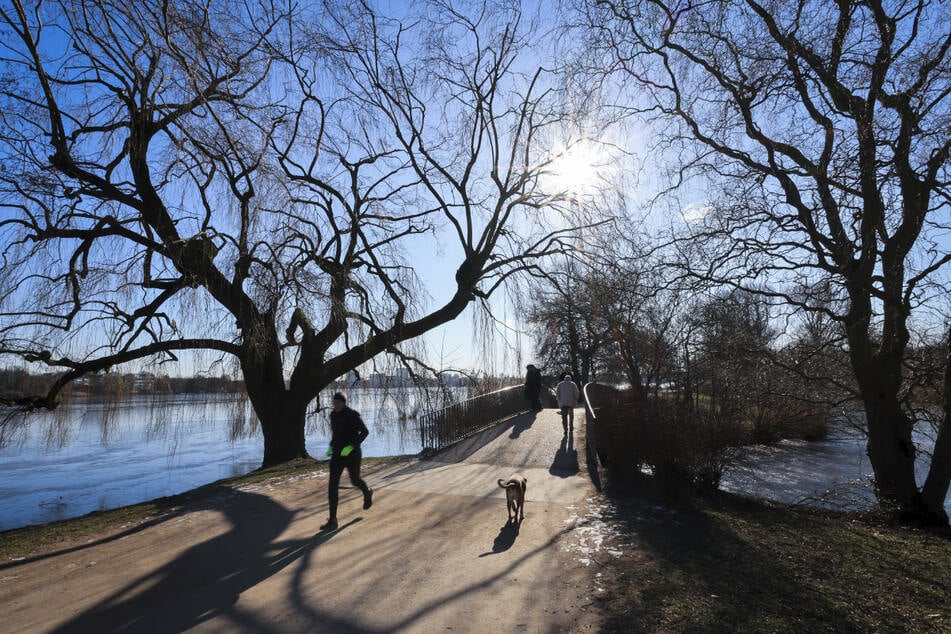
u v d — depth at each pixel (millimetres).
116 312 13930
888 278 10016
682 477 9148
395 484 10453
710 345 11312
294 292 13250
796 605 5062
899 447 10844
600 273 14258
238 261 13695
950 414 10070
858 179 9422
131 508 9836
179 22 12242
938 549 7477
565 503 8805
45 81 12523
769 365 12266
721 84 11109
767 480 15477
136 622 4879
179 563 6383
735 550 6590
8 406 13117
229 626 4750
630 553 6418
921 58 9078
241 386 15484
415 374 17297
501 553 6488
